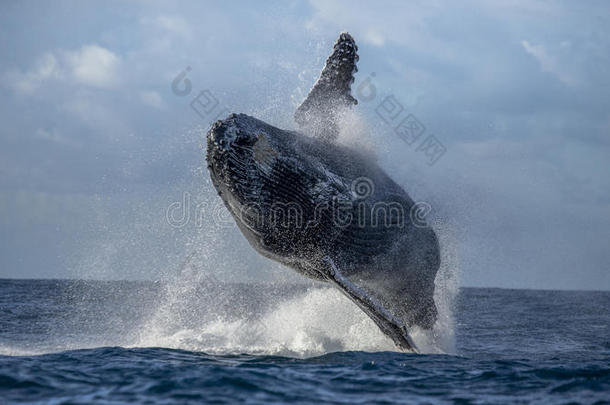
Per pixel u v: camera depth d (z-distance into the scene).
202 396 38.19
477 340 76.75
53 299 157.50
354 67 55.28
